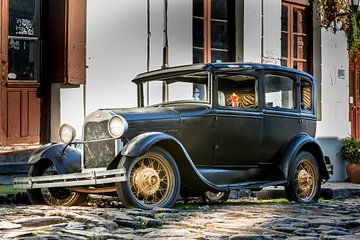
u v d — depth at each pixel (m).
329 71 16.03
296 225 6.55
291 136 9.90
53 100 11.64
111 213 7.00
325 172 10.17
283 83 9.92
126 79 12.46
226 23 14.59
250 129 9.32
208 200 10.09
